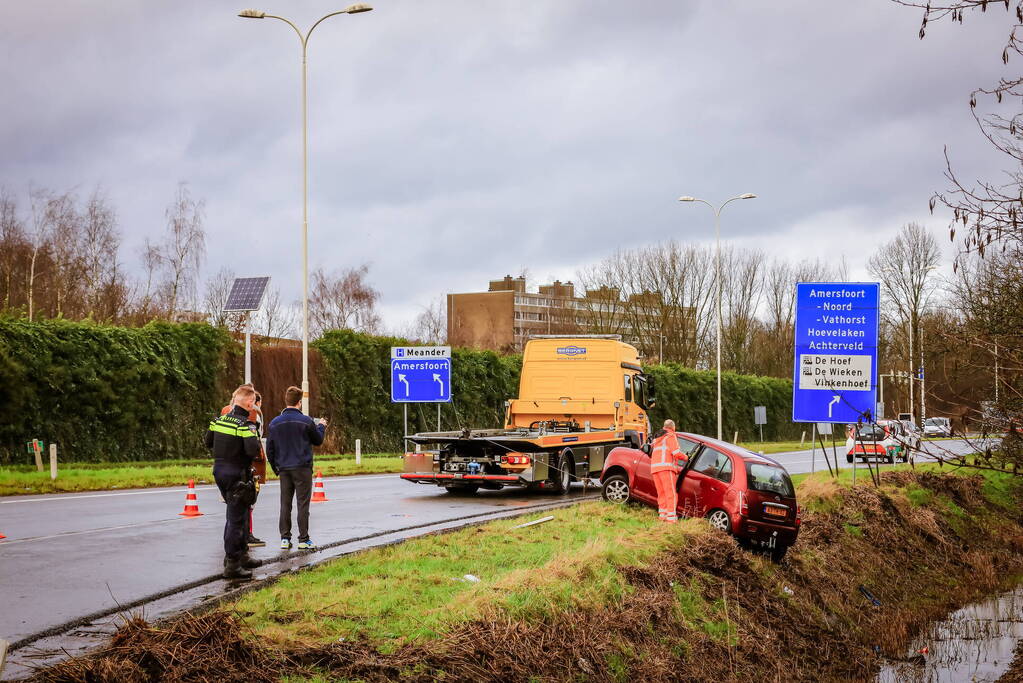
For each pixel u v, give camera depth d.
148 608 8.87
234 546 10.52
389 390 38.50
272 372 33.81
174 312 49.09
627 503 17.89
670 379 57.38
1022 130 7.45
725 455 16.20
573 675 9.00
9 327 24.91
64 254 47.78
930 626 16.67
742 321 77.56
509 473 19.80
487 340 83.50
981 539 25.28
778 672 11.90
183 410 30.12
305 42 28.06
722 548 14.71
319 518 15.84
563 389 24.16
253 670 7.21
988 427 8.98
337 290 75.62
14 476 21.09
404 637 8.31
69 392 26.33
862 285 22.45
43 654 7.37
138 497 18.67
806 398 22.94
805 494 21.61
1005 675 13.67
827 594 16.28
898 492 25.06
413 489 22.05
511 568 11.36
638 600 11.32
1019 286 9.45
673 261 74.12
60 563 11.02
